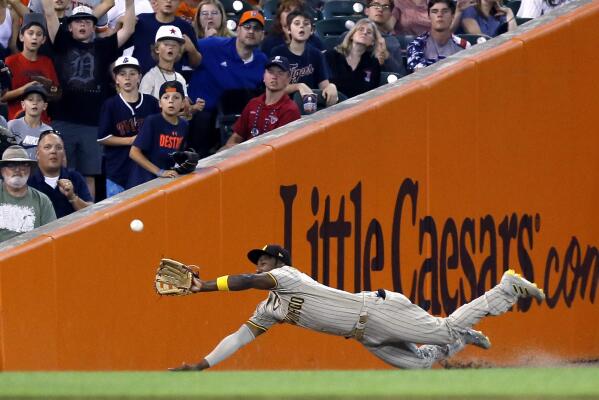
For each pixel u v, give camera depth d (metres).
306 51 48.06
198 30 51.62
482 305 35.97
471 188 44.47
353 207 41.41
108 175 44.00
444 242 43.78
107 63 46.19
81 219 35.91
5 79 44.53
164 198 37.09
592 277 48.22
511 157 45.59
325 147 40.62
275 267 34.25
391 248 42.41
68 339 35.41
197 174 38.06
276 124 43.66
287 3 50.03
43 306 34.91
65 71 45.34
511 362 45.31
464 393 22.28
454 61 44.53
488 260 45.06
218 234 38.31
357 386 23.56
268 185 39.34
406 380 24.84
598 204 48.31
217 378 25.92
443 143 43.62
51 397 22.62
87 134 45.72
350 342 40.94
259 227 39.22
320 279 40.66
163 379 25.78
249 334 34.16
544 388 22.89
